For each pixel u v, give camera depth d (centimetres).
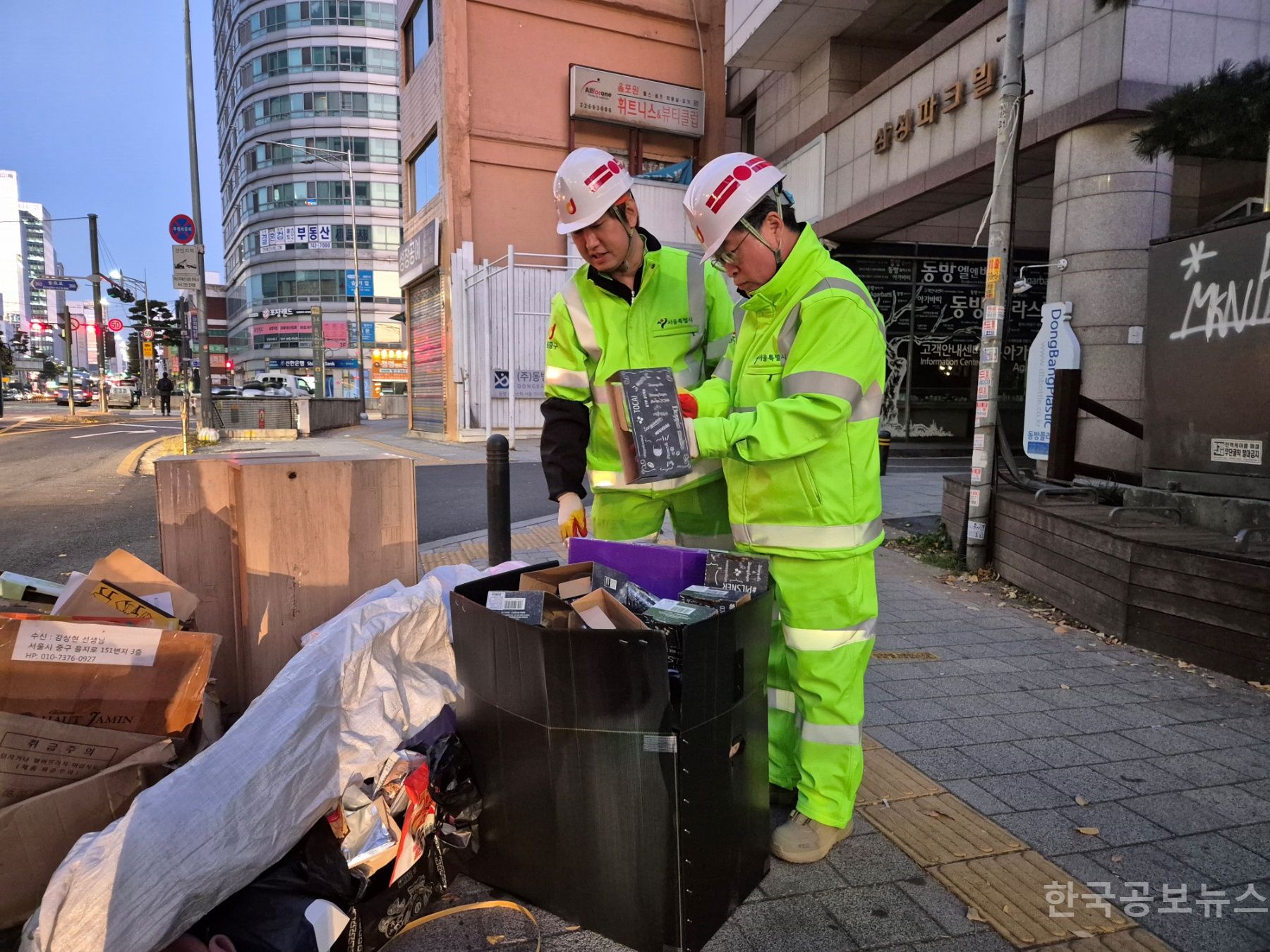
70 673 193
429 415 1927
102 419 2836
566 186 225
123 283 3694
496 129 1611
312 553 263
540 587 215
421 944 185
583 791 179
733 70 1736
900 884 211
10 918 174
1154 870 219
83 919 142
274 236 6525
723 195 197
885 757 285
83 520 766
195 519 266
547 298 1620
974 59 941
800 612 215
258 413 1948
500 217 1639
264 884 168
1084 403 550
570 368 256
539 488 962
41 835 176
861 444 209
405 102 1923
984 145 924
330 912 163
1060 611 479
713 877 185
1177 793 262
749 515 218
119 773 188
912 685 359
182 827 154
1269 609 353
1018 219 1383
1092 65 752
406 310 2044
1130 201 748
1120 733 308
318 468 262
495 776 196
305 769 179
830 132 1288
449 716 232
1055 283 806
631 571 235
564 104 1661
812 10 1200
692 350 262
